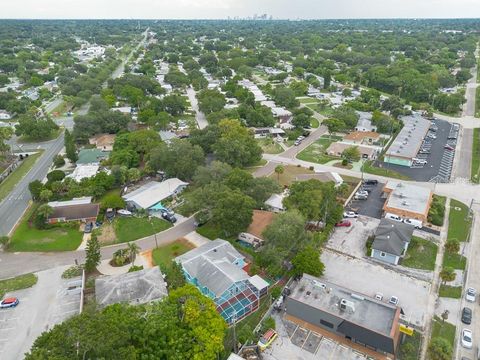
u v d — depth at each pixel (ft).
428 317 217.15
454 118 630.74
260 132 542.57
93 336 145.79
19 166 441.27
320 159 457.27
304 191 299.79
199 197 300.20
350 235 298.76
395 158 440.04
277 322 214.48
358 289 239.09
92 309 190.70
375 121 559.38
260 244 279.08
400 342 199.72
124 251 266.57
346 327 196.03
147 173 409.28
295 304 210.59
